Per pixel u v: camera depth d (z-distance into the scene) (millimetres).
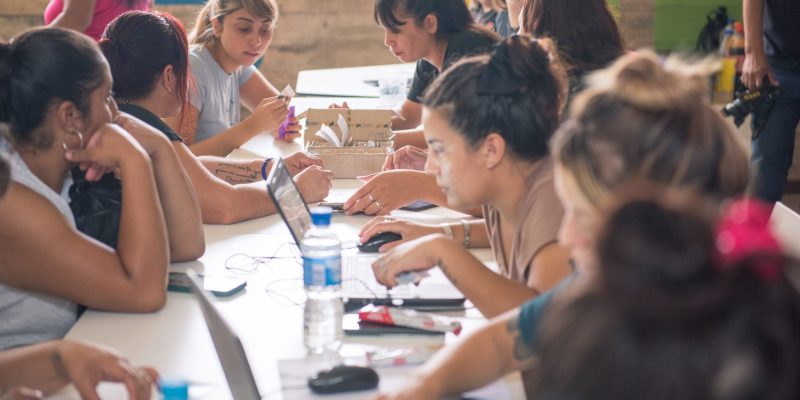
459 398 1446
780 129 4129
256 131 3369
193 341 1757
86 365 1518
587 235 914
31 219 1779
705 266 758
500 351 1354
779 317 758
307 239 1974
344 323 1793
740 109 4145
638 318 755
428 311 1883
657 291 750
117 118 2123
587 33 2473
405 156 2902
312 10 6023
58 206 1874
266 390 1531
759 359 744
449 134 1689
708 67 1163
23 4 5812
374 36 6105
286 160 2924
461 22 3131
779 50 4070
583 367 769
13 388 1528
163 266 1915
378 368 1590
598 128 1041
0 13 5812
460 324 1776
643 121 1044
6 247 1792
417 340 1745
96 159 1926
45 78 1830
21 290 1849
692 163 1036
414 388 1333
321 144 3213
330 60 6125
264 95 4051
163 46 2441
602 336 763
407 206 2666
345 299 1889
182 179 2164
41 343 1700
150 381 1516
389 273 1810
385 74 4770
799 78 4062
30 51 1833
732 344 745
